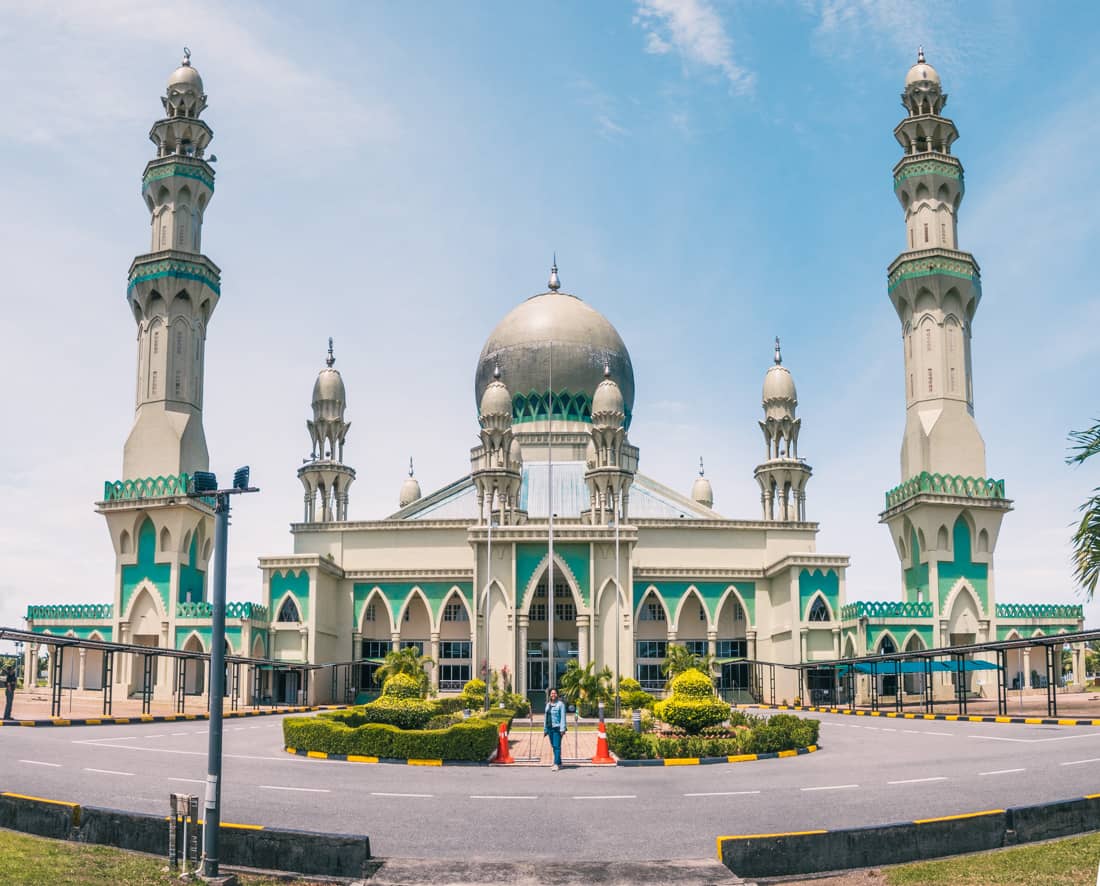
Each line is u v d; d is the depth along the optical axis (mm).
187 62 94438
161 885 17938
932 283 87562
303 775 33531
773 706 83812
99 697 84625
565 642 89125
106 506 86250
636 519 92438
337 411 102000
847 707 74812
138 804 26234
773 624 89562
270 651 86250
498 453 87375
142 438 87125
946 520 84812
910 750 40750
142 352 89062
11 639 54500
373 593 91312
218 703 19219
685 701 47312
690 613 91500
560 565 80188
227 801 27344
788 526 94062
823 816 25000
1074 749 37812
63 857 19422
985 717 56844
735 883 18219
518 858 20766
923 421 86688
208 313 91500
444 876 18656
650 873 18781
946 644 83062
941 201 89938
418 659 72312
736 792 29516
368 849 19203
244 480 19719
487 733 39250
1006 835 20938
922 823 20219
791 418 99250
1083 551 22141
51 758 36156
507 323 106000
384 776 33812
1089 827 21875
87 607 88375
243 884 18562
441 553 93188
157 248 89688
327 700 88438
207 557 90875
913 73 93500
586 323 104688
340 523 94625
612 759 38812
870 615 81812
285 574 87438
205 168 91500
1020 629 87938
